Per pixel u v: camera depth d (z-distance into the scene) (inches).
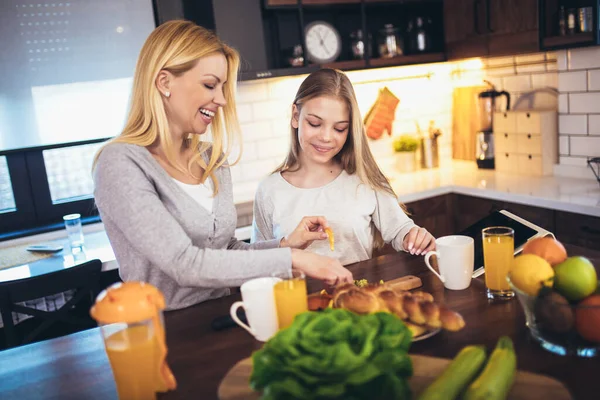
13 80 110.0
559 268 41.3
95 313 38.2
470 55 131.7
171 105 60.4
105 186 55.6
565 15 111.3
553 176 126.4
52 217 120.3
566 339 40.8
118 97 118.3
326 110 69.7
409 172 147.3
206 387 41.1
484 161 141.4
